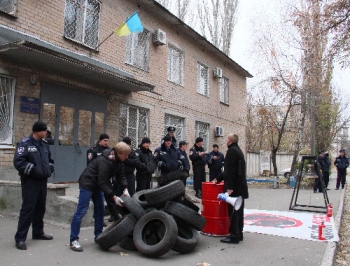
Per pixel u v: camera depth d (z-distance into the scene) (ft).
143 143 26.84
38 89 30.58
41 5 30.71
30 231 20.95
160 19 47.60
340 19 33.86
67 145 33.17
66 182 32.78
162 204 18.80
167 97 48.73
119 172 19.29
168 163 29.07
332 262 17.10
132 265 15.66
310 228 24.30
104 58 37.42
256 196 42.63
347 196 46.62
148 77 44.73
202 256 17.37
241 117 73.51
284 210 32.27
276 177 53.83
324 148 93.56
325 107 81.56
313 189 48.65
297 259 17.25
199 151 38.19
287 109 60.80
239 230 20.33
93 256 16.75
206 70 60.64
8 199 24.98
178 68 52.47
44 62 28.86
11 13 28.53
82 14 35.22
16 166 17.28
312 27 51.70
